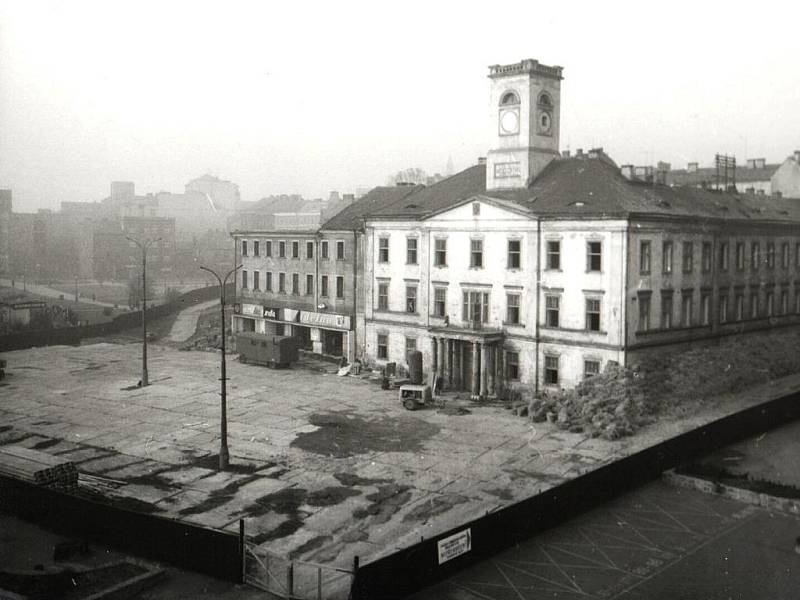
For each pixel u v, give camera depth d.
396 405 50.56
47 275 154.25
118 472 37.22
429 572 24.77
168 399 52.53
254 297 77.81
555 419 45.12
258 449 40.78
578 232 49.19
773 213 64.81
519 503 27.97
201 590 24.56
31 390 55.66
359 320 65.56
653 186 56.03
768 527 29.19
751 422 41.50
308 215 159.12
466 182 62.69
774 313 63.59
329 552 28.11
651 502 31.95
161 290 128.88
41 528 29.48
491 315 54.31
